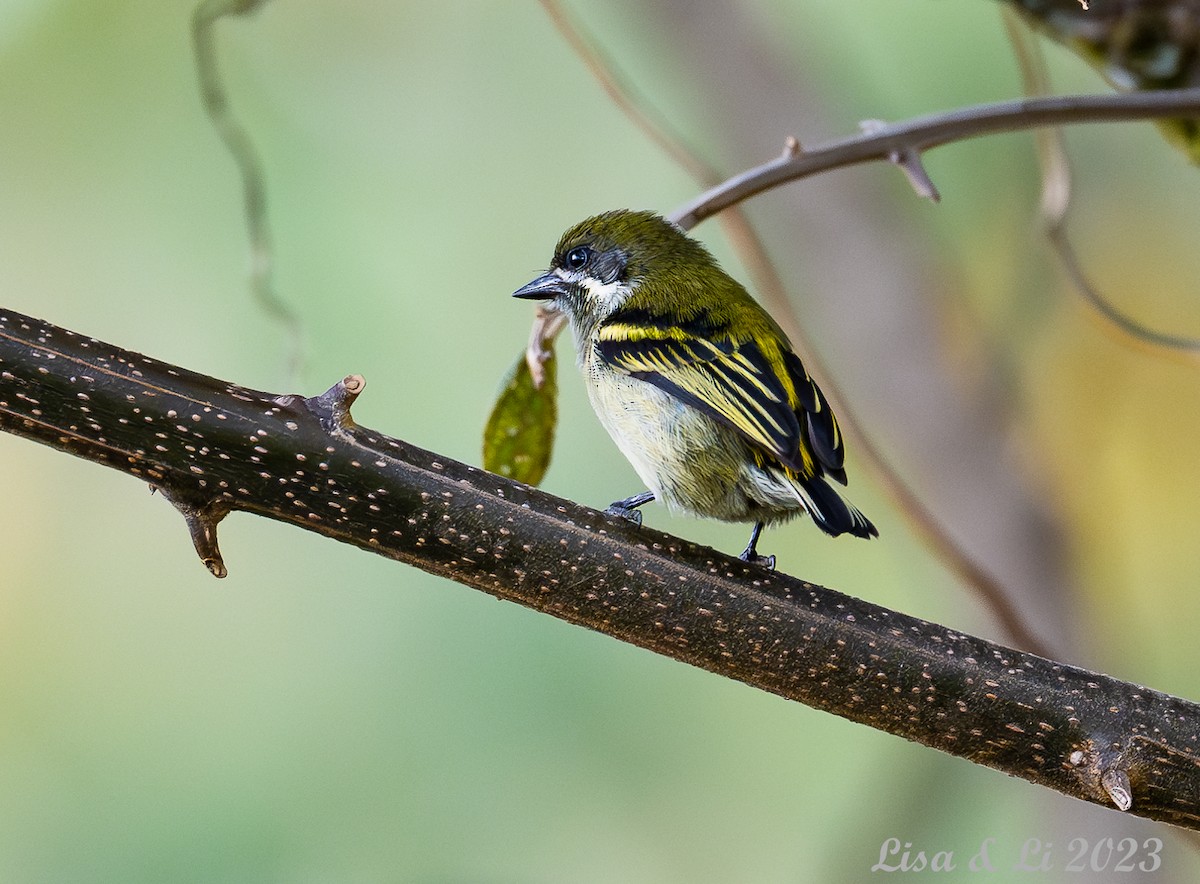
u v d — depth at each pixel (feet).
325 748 38.47
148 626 40.65
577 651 39.14
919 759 33.40
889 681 18.94
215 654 39.96
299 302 42.16
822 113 42.16
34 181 42.68
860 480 39.78
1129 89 26.68
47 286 42.24
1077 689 18.93
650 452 25.34
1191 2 25.29
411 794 37.96
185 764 38.75
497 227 43.96
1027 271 40.29
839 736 39.19
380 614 39.70
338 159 43.62
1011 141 41.57
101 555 41.34
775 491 24.13
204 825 37.86
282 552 40.68
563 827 37.63
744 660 19.04
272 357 41.65
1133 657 37.96
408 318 42.47
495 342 42.52
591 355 26.68
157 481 18.15
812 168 22.77
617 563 18.85
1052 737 18.85
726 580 19.02
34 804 38.29
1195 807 18.74
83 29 42.83
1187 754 18.67
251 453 18.03
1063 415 42.06
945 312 39.60
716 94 42.98
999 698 18.86
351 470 18.24
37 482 41.81
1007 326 40.06
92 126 42.93
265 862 37.24
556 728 38.52
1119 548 40.83
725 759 39.11
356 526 18.51
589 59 26.35
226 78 43.29
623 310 26.96
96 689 39.55
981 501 37.45
